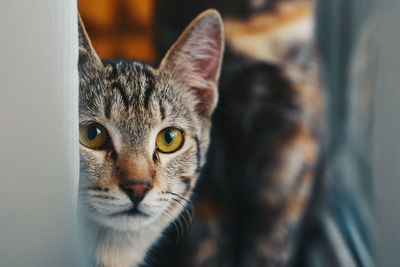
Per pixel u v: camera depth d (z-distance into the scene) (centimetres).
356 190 38
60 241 23
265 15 36
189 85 30
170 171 29
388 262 35
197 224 34
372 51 37
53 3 23
